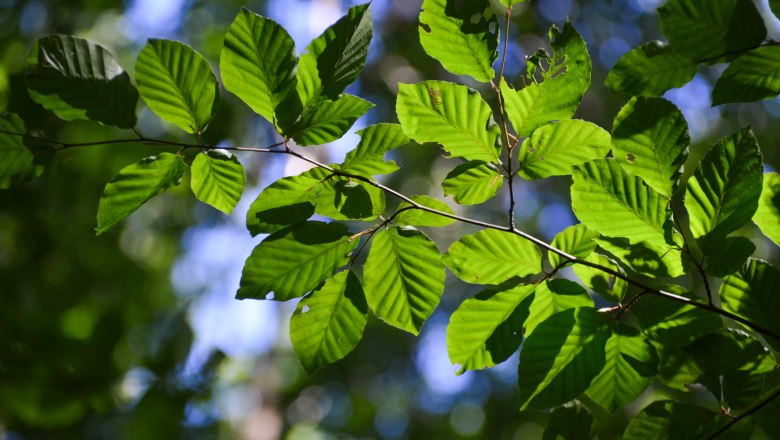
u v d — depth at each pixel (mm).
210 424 4023
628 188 1198
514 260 1230
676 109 1184
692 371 1261
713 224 1193
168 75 1194
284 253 1205
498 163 1208
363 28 1188
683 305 1217
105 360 2219
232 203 1222
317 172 1201
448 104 1188
